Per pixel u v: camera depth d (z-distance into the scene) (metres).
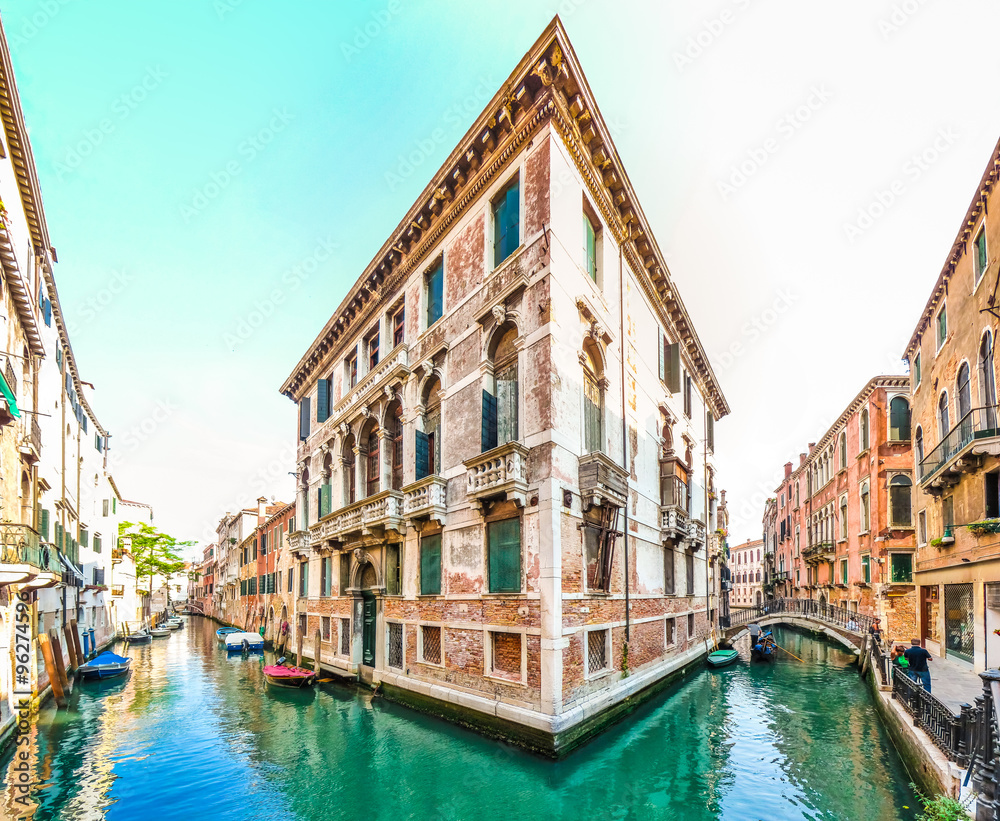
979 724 6.11
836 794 8.31
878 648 15.80
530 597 10.00
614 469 11.95
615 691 11.44
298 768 9.99
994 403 12.55
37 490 14.39
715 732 11.47
